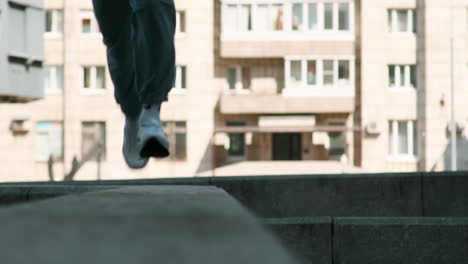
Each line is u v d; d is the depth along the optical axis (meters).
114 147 37.72
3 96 14.20
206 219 0.89
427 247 3.22
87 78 38.00
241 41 38.44
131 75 3.57
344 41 38.62
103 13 3.31
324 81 38.56
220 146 38.75
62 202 1.23
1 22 13.72
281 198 5.43
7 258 0.59
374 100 38.22
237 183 5.38
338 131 38.97
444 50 37.66
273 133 39.78
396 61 38.16
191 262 0.59
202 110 37.88
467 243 3.20
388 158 38.28
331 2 38.66
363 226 3.25
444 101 37.69
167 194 1.74
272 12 38.75
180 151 37.91
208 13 37.88
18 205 1.14
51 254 0.60
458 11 37.53
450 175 5.56
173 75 3.11
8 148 37.78
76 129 37.78
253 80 38.97
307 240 3.27
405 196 5.52
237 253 0.62
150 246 0.64
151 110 3.08
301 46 38.53
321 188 5.48
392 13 38.22
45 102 37.97
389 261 3.24
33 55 14.52
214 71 38.91
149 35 2.99
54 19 38.19
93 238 0.69
